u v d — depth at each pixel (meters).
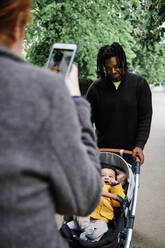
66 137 0.60
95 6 7.59
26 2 0.66
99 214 1.91
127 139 2.57
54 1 7.00
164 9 4.56
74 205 0.67
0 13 0.62
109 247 1.73
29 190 0.57
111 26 7.94
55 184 0.61
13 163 0.55
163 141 7.23
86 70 8.45
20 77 0.58
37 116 0.57
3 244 0.58
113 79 2.47
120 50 2.43
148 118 2.55
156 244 2.75
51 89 0.60
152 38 5.00
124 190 2.28
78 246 1.71
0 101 0.56
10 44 0.67
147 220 3.19
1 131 0.55
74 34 7.43
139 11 7.86
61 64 0.95
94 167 0.72
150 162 5.32
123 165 2.32
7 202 0.56
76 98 0.77
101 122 2.64
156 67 18.44
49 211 0.62
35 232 0.59
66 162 0.60
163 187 4.05
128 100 2.49
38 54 7.97
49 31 7.45
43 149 0.58
